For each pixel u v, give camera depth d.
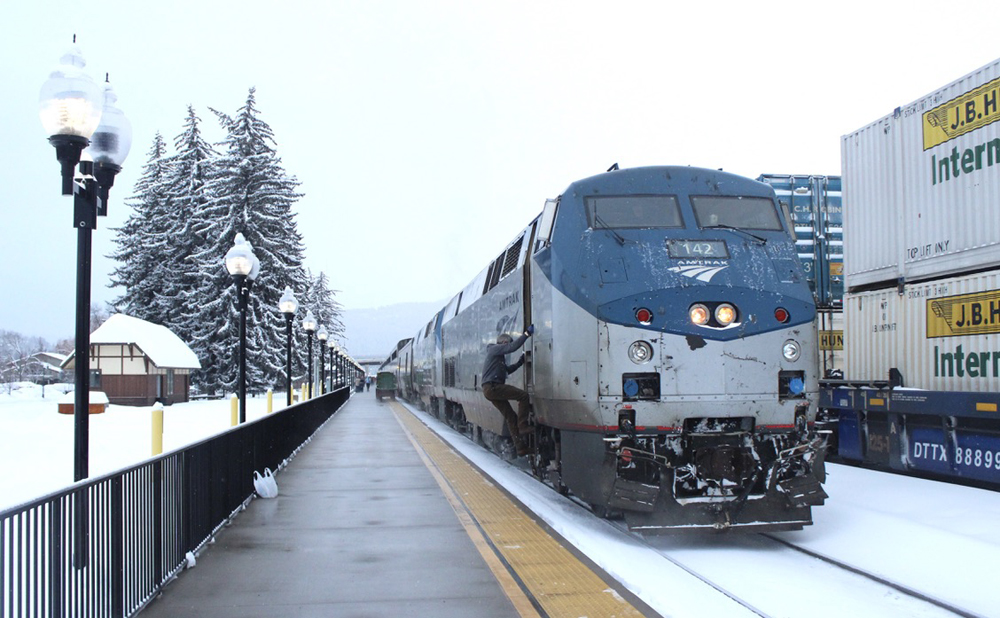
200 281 45.19
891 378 11.04
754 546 7.21
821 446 7.13
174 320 47.19
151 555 5.57
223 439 8.23
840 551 6.82
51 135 5.94
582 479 7.48
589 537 7.54
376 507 9.24
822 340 14.10
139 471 5.32
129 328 37.31
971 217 9.88
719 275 7.33
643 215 7.89
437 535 7.59
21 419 24.84
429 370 27.81
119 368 36.75
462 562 6.50
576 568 6.26
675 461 7.07
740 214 8.02
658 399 7.00
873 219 11.80
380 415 32.34
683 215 7.88
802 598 5.50
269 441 11.92
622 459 6.95
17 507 3.51
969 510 8.05
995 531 7.13
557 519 8.53
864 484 10.03
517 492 10.58
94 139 7.24
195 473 6.94
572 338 7.59
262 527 8.08
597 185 8.14
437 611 5.16
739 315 7.21
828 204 14.56
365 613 5.14
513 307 11.12
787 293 7.40
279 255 44.19
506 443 13.82
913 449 10.17
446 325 21.81
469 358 16.38
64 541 4.09
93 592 4.47
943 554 6.50
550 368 8.32
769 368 7.14
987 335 9.48
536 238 9.77
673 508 6.94
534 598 5.41
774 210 8.13
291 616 5.10
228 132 44.72
